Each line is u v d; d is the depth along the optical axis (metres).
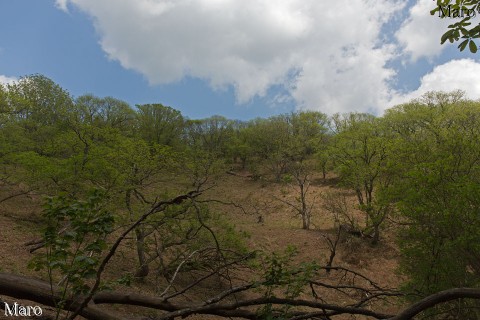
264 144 47.25
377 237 24.23
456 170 11.77
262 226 27.94
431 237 11.25
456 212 10.12
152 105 50.66
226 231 15.59
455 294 3.49
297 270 4.27
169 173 15.50
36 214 18.72
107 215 3.35
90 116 36.31
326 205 29.75
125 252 14.88
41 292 4.45
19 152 18.06
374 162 23.12
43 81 32.69
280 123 46.84
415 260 12.71
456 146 12.47
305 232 26.73
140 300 4.82
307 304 4.33
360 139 25.22
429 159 13.00
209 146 50.53
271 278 4.29
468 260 11.02
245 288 4.53
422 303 3.55
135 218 11.65
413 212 11.46
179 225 12.12
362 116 37.91
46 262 3.25
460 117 24.97
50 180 16.89
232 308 4.38
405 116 29.36
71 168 14.89
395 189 12.94
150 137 48.00
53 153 19.08
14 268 11.26
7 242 14.17
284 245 24.22
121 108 42.66
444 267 11.00
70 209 3.21
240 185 41.66
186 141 53.16
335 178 42.28
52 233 3.24
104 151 15.19
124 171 13.59
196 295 13.76
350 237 24.95
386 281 19.56
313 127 43.09
